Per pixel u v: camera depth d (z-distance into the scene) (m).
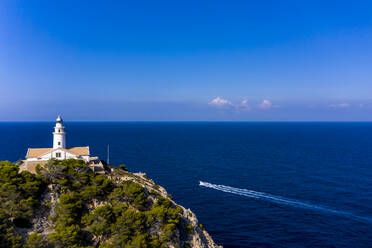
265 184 110.94
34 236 40.97
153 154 176.88
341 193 99.12
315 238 66.44
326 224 74.06
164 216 51.78
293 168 139.88
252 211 83.12
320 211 83.06
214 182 113.62
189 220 60.59
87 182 54.06
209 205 87.94
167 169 134.50
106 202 52.91
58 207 47.47
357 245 63.22
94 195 51.91
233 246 62.81
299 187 106.62
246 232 69.50
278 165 147.50
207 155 178.62
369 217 78.31
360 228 71.56
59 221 45.22
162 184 109.75
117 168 76.94
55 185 51.22
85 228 46.72
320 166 144.62
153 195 59.25
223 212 82.25
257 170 135.38
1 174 46.75
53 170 51.56
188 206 86.94
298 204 88.69
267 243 64.06
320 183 111.88
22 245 40.81
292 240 65.44
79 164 55.91
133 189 54.03
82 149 68.38
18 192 45.66
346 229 71.00
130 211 49.19
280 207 86.31
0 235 39.56
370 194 97.81
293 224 73.94
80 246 43.06
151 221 50.75
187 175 124.00
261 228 71.75
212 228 71.56
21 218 44.16
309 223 74.62
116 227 46.81
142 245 45.56
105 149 191.88
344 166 144.38
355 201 90.88
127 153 177.25
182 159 161.75
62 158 64.75
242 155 180.00
